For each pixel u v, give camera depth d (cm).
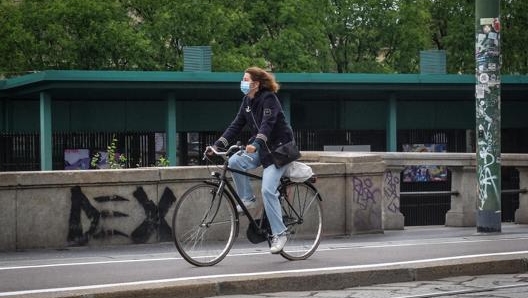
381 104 3136
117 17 3419
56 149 2783
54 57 3366
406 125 3144
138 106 2914
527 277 915
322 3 3731
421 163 1421
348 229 1262
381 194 1292
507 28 3938
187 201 867
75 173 1103
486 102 1266
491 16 1257
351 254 988
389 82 2759
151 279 805
